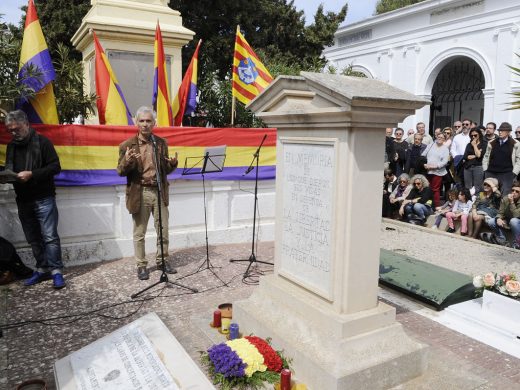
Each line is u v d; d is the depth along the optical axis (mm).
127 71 7281
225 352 3096
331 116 2996
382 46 16594
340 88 2844
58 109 6809
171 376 2939
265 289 3783
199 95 10289
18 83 5484
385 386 2982
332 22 14719
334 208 3082
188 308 4391
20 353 3561
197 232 6555
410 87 15805
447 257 6492
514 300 3965
